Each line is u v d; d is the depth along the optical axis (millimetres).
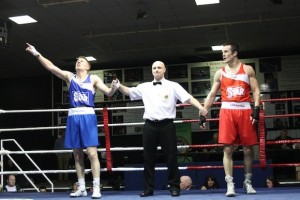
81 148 3559
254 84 3348
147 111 3441
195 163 6074
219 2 7008
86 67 3600
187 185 4625
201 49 10062
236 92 3301
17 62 10594
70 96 3539
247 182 3365
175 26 8305
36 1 6672
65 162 10195
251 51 10398
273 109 10195
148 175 3430
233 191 3164
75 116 3471
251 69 3348
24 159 11672
